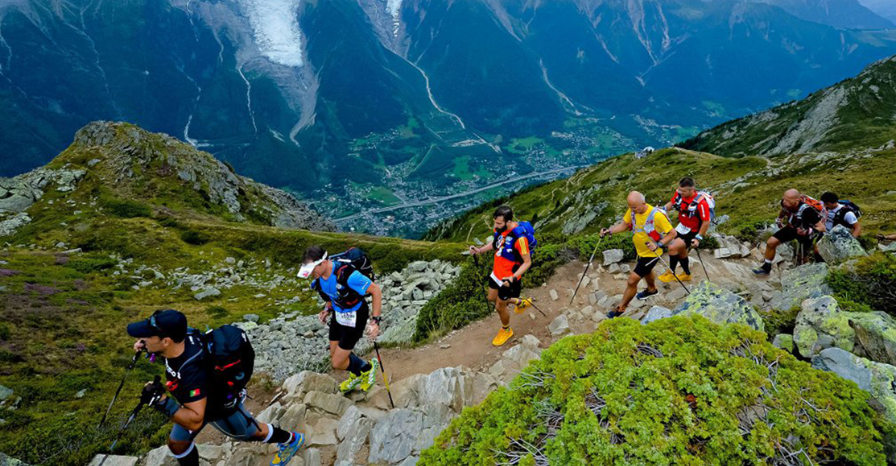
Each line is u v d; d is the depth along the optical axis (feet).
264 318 90.07
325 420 23.54
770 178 211.20
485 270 40.37
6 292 84.69
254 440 18.16
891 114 389.80
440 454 15.57
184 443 16.67
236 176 290.15
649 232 26.32
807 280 26.45
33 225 173.99
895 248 27.25
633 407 12.98
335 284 20.76
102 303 93.04
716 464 11.64
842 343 17.70
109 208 199.11
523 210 410.52
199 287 123.34
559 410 14.51
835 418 12.19
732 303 20.80
